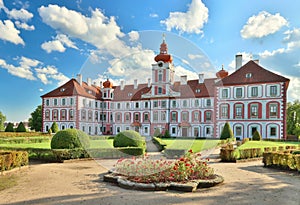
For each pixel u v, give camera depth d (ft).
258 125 93.71
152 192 18.34
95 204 15.65
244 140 73.87
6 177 24.00
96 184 20.93
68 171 27.35
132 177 20.88
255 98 94.84
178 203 15.92
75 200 16.46
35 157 36.81
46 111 134.92
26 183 21.38
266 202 16.38
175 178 20.07
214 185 20.48
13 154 27.53
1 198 16.88
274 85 91.86
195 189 19.04
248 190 19.40
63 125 128.67
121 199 16.66
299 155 28.99
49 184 20.98
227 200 16.67
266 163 32.45
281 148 48.73
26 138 66.69
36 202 16.03
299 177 25.32
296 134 130.72
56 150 34.81
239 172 27.94
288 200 16.87
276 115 90.84
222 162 37.14
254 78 96.32
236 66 109.19
